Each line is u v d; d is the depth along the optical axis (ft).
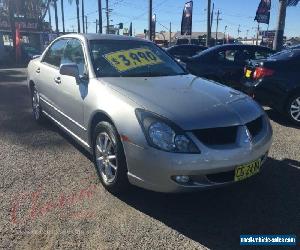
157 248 9.88
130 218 11.27
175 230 10.73
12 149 16.90
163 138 10.64
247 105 12.60
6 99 29.40
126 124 11.32
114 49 15.70
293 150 17.38
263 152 12.10
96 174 14.29
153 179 10.89
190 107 11.49
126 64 15.12
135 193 12.71
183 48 46.24
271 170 14.90
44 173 14.32
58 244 9.95
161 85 13.39
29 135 19.01
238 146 11.14
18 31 89.66
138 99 11.79
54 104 17.34
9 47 104.73
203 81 14.82
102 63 14.74
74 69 14.33
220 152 10.78
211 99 12.29
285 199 12.58
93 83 13.70
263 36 100.63
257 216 11.53
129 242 10.11
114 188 12.36
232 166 10.99
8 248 9.73
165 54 17.11
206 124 10.92
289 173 14.65
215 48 30.78
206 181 10.89
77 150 16.84
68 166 15.02
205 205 12.11
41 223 10.88
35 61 20.93
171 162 10.49
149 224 10.99
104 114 12.49
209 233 10.62
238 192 13.01
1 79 44.57
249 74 24.23
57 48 18.35
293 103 22.02
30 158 15.83
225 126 11.11
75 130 15.17
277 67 22.17
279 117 24.35
